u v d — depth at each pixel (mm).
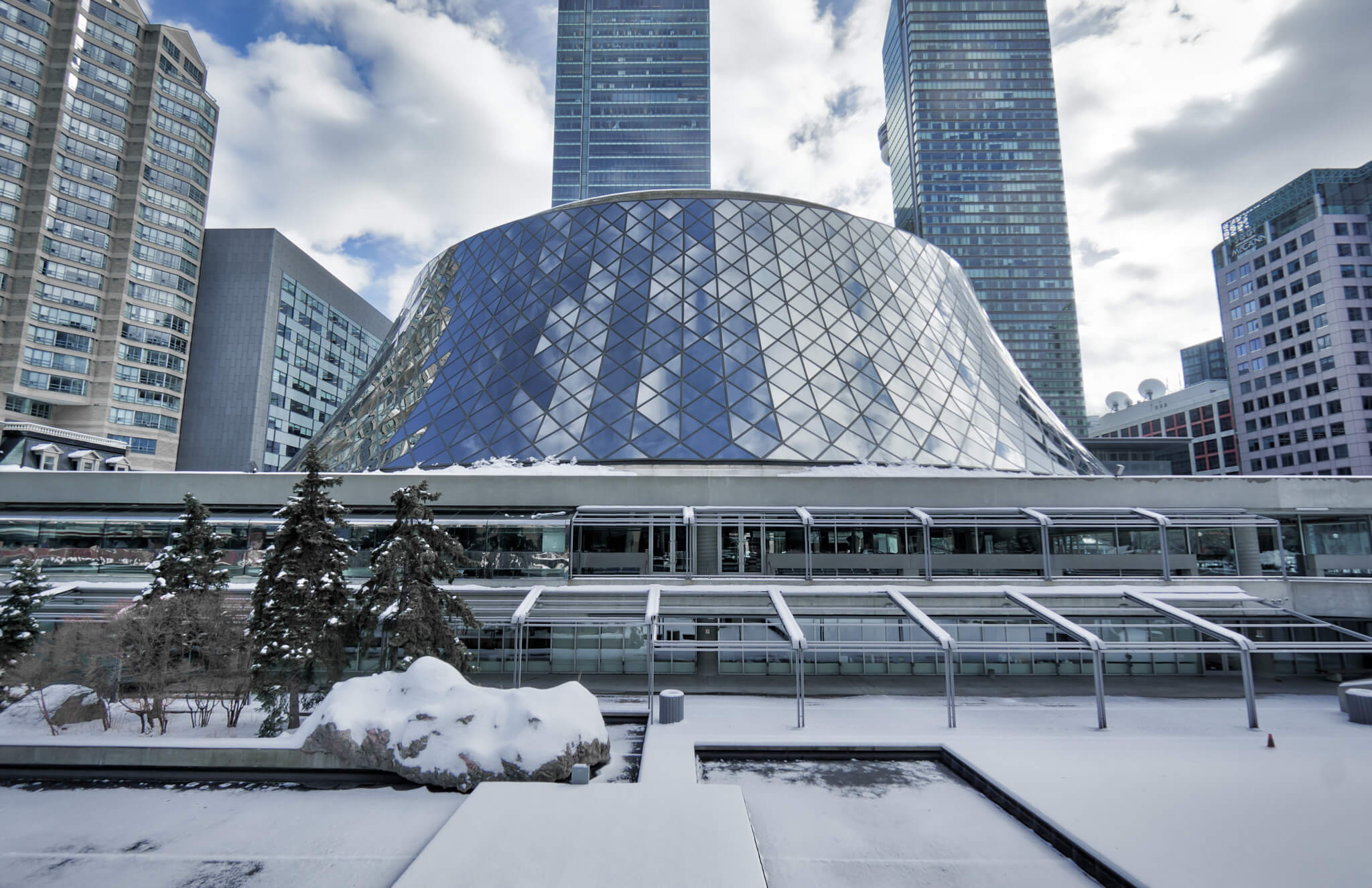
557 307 35562
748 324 34031
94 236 75312
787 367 32594
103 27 77938
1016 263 158375
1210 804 11016
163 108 81375
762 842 10414
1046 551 24766
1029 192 161000
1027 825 10953
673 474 27109
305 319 91875
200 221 84062
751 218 39031
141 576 24469
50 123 73438
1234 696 21938
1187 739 15375
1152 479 26391
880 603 22969
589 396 31469
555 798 11281
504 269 39000
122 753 13500
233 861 10000
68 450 36969
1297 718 18844
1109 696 21844
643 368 32281
